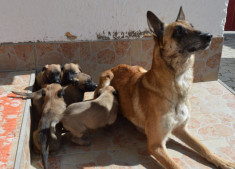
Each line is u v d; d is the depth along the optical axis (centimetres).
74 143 183
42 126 166
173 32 157
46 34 224
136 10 228
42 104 184
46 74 207
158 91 162
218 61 249
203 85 248
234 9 567
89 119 174
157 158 162
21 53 225
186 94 165
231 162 162
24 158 148
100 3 222
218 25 238
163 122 162
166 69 158
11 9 213
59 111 172
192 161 167
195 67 248
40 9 217
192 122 198
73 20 223
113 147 179
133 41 235
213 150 174
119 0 223
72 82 197
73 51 231
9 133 152
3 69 228
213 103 219
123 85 192
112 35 232
